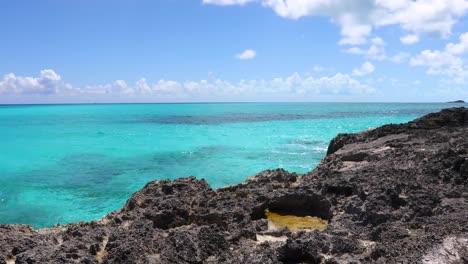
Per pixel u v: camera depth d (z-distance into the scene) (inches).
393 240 301.1
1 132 2208.4
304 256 301.9
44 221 649.0
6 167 1111.6
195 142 1616.6
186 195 442.9
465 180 419.2
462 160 443.5
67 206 728.3
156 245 318.0
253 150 1343.5
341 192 441.1
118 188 851.4
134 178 942.4
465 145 502.9
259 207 427.8
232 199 434.0
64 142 1692.9
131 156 1268.5
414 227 324.5
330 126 2465.6
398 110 5654.5
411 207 361.7
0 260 314.0
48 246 320.8
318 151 1299.2
